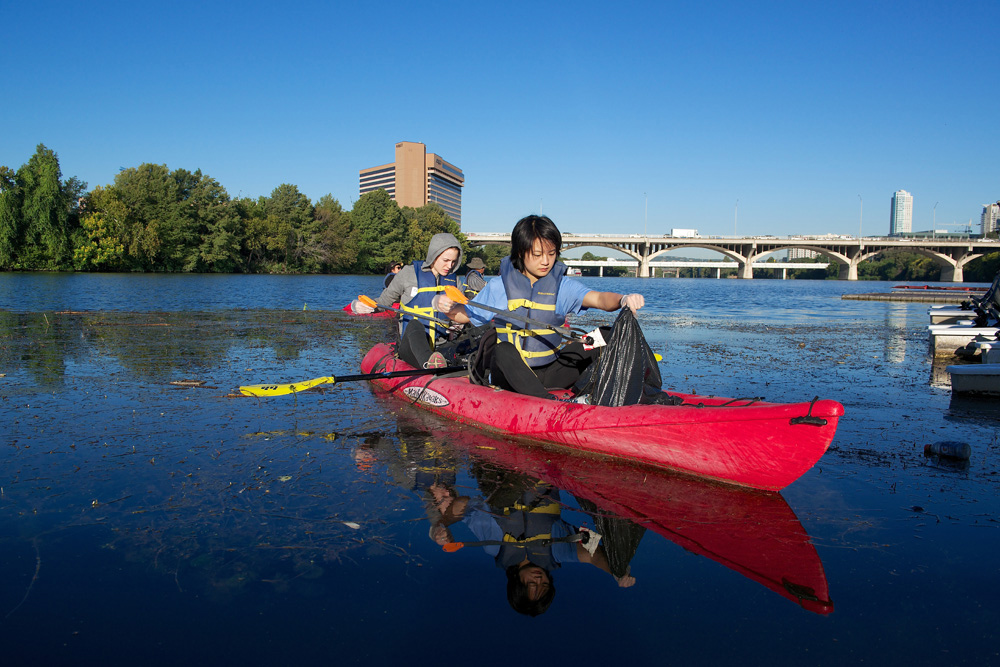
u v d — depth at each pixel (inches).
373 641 76.0
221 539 103.7
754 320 642.2
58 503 118.0
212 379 245.8
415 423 184.1
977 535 109.4
